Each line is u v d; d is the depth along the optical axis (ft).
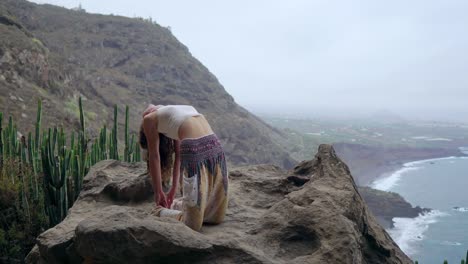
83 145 24.93
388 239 16.37
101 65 103.65
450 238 27.81
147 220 11.63
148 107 14.58
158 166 14.10
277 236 12.85
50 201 23.16
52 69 69.82
